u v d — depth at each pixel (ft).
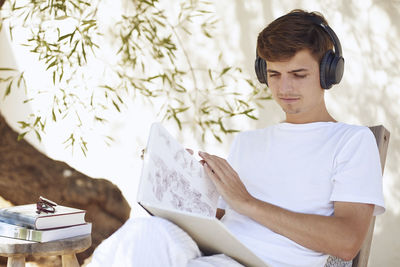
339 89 12.86
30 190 14.93
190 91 14.47
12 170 15.38
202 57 14.33
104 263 5.85
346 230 6.42
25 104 15.97
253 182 7.59
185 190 6.78
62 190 15.07
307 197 7.03
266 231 6.93
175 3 14.47
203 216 5.60
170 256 5.75
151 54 14.12
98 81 15.19
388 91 12.45
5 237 8.16
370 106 12.60
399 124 12.34
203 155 7.27
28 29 15.64
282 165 7.37
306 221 6.55
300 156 7.27
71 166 15.56
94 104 15.28
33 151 15.85
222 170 7.08
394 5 12.41
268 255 6.82
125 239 5.82
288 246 6.77
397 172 12.28
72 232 8.45
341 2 12.86
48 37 15.23
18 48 15.87
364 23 12.66
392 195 12.31
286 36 6.79
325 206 6.93
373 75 12.58
